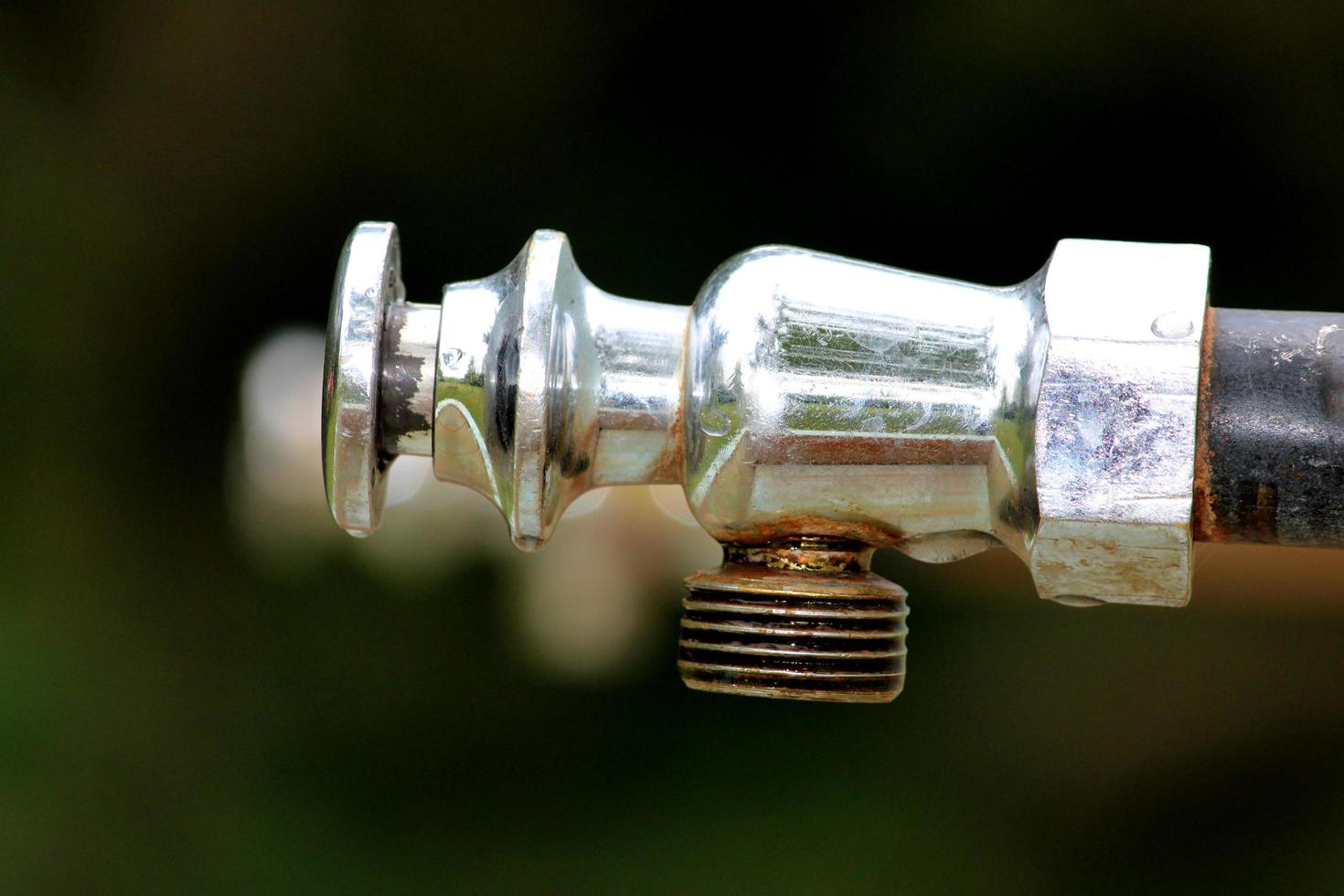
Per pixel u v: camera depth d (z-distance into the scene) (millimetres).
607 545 1351
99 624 1350
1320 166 1253
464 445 318
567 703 1344
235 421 1443
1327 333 305
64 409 1422
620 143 1445
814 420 314
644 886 1200
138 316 1450
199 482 1440
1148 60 1260
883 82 1360
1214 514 306
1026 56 1298
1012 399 310
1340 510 302
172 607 1383
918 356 313
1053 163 1320
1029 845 1169
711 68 1408
